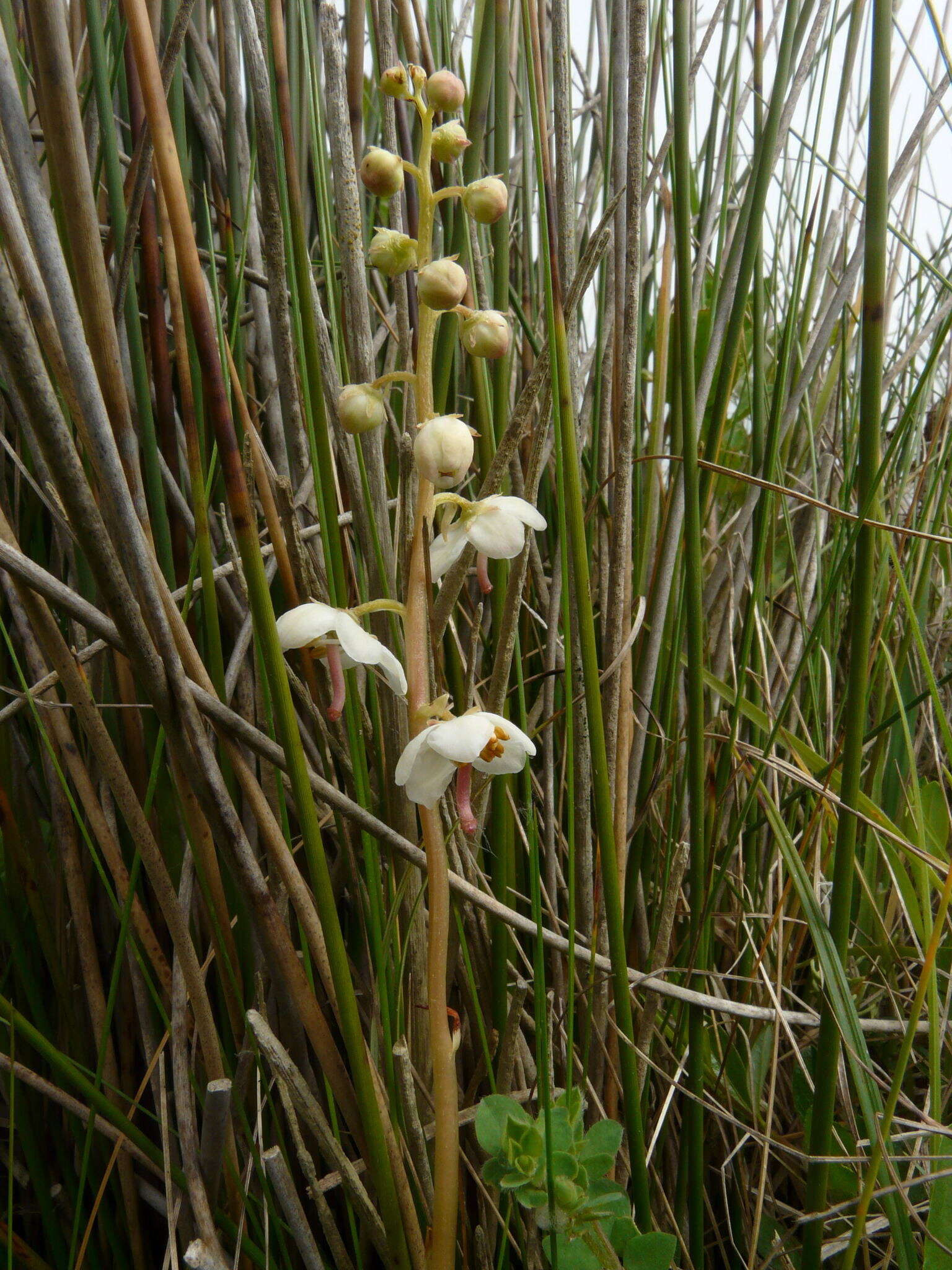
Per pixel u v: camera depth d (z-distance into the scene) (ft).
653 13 0.65
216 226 0.59
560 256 0.49
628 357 0.47
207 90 0.59
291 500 0.42
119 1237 0.55
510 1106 0.42
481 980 0.52
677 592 0.59
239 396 0.41
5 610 0.54
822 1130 0.46
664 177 0.61
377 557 0.45
